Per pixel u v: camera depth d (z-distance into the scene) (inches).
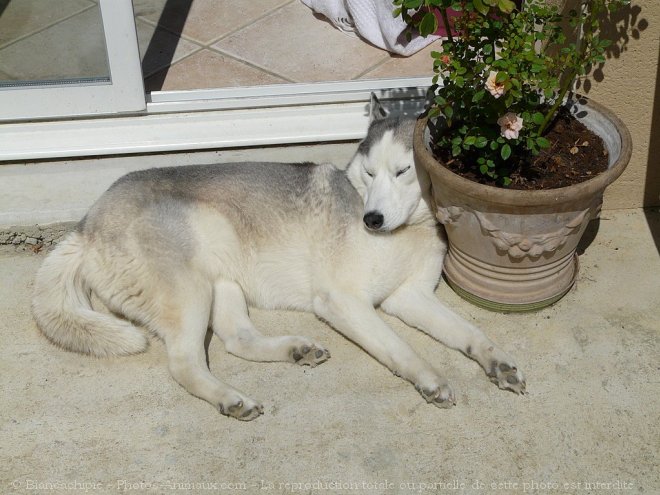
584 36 93.4
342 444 88.2
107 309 98.8
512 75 88.1
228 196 96.3
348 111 108.7
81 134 106.2
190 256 93.7
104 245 93.4
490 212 90.8
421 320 95.5
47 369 93.6
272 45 122.6
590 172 93.1
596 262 101.7
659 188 106.1
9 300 99.3
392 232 94.1
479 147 91.9
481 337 92.9
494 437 88.4
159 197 94.3
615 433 88.6
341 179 95.8
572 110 97.4
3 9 101.9
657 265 101.3
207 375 91.4
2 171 106.0
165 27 126.6
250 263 97.3
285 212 96.3
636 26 97.9
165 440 88.7
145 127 107.0
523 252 92.4
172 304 92.9
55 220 105.1
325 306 94.8
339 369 93.4
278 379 92.7
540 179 92.4
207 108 108.3
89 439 88.7
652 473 86.3
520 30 89.0
